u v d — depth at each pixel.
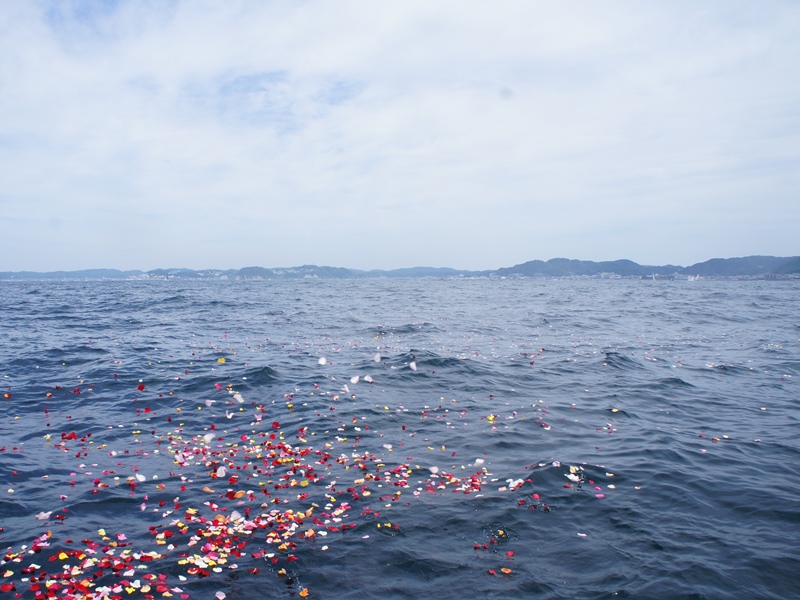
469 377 14.16
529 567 5.28
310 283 140.12
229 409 11.14
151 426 10.08
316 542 5.72
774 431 9.73
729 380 14.13
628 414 10.83
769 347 19.67
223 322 28.16
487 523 6.15
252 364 15.48
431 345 20.12
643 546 5.65
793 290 74.44
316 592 4.88
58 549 5.60
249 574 5.14
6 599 4.76
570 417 10.65
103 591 4.83
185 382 13.24
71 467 7.96
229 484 7.29
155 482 7.38
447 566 5.29
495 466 7.96
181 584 4.98
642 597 4.77
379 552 5.54
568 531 5.99
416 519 6.24
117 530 6.04
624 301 49.09
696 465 7.93
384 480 7.40
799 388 13.24
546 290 79.69
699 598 4.76
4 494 6.99
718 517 6.30
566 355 17.81
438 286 106.38
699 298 53.72
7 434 9.54
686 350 19.23
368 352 18.08
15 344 18.88
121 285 105.94
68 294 57.19
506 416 10.68
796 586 4.96
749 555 5.46
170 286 98.75
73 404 11.55
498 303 46.91
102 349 17.91
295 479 7.43
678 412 11.04
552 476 7.44
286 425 10.02
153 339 20.97
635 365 15.95
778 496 6.82
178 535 5.91
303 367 15.23
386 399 11.95
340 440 9.17
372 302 47.97
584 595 4.82
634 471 7.67
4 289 72.31
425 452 8.59
